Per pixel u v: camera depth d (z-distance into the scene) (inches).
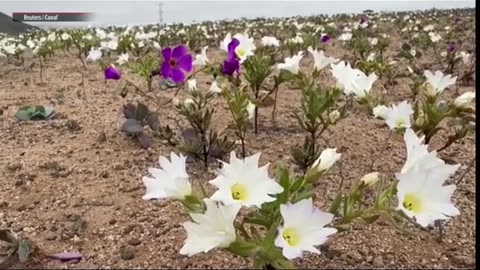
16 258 91.9
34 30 953.5
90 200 116.6
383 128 167.5
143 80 256.1
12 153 150.3
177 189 66.2
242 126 132.7
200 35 563.8
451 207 62.7
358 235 98.3
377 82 239.5
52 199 118.0
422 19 812.0
